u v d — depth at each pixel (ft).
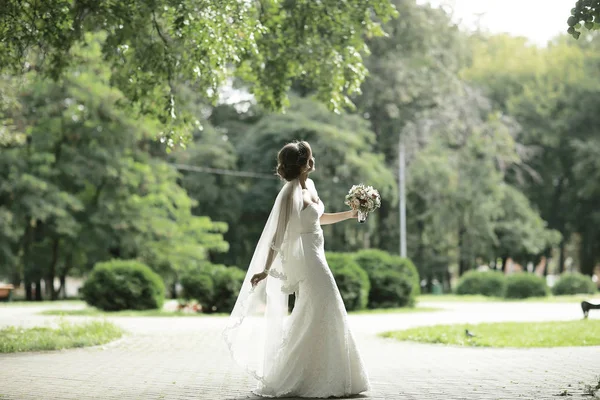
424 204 153.48
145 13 38.70
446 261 159.12
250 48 43.01
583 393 22.16
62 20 37.99
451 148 157.17
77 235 117.60
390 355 34.86
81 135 115.14
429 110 143.74
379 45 136.26
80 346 37.93
